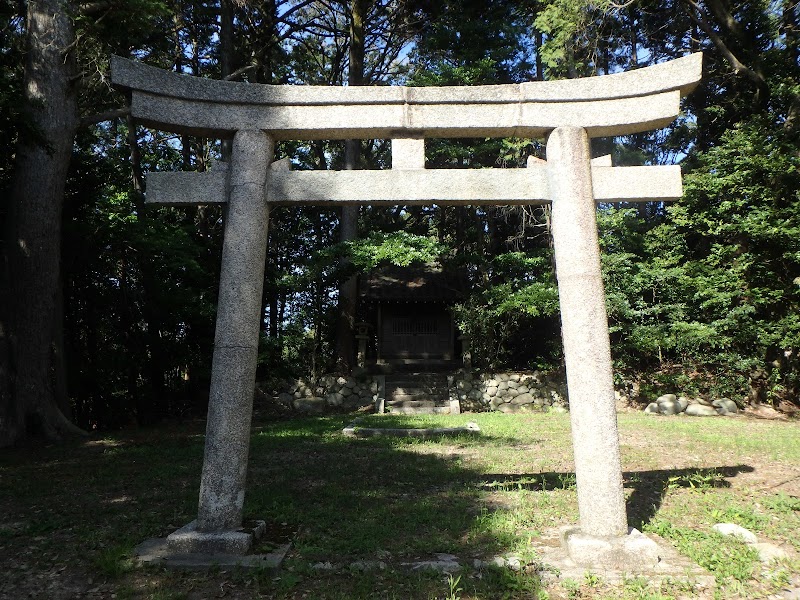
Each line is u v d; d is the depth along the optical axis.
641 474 7.53
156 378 16.41
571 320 4.92
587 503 4.70
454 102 5.30
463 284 21.50
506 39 20.31
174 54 18.94
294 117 5.30
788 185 15.10
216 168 5.30
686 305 16.50
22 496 6.90
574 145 5.15
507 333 19.28
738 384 15.76
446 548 4.82
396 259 15.80
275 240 22.81
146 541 4.96
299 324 19.44
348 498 6.44
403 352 22.52
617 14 18.59
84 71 11.67
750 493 6.46
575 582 4.12
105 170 14.93
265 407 18.02
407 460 8.76
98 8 10.94
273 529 5.30
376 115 5.31
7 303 11.28
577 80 5.23
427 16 21.50
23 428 11.09
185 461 8.98
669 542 5.00
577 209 5.03
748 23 17.41
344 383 18.50
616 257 16.72
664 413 15.58
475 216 21.33
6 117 9.23
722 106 18.83
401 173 5.28
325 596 3.94
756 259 15.20
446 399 18.06
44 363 11.55
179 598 3.88
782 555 4.63
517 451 9.45
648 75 5.12
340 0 21.27
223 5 18.22
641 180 5.19
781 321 14.68
